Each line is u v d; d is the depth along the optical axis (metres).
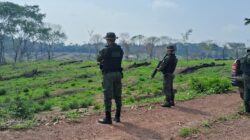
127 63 57.25
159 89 27.50
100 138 9.59
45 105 20.78
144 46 137.75
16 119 12.11
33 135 9.58
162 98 16.78
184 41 117.00
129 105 15.16
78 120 11.30
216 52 142.88
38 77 57.91
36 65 75.25
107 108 10.91
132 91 28.02
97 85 39.03
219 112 13.24
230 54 139.25
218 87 17.73
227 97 16.36
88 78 49.75
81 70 59.62
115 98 11.15
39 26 120.44
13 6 111.50
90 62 72.38
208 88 17.78
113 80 10.80
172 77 13.93
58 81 49.72
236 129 11.13
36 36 124.38
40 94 35.00
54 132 9.96
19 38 119.25
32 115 12.77
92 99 25.58
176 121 11.68
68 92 35.84
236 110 13.60
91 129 10.37
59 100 28.84
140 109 13.41
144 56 148.50
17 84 50.06
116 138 9.64
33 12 116.56
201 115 12.68
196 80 18.27
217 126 11.38
